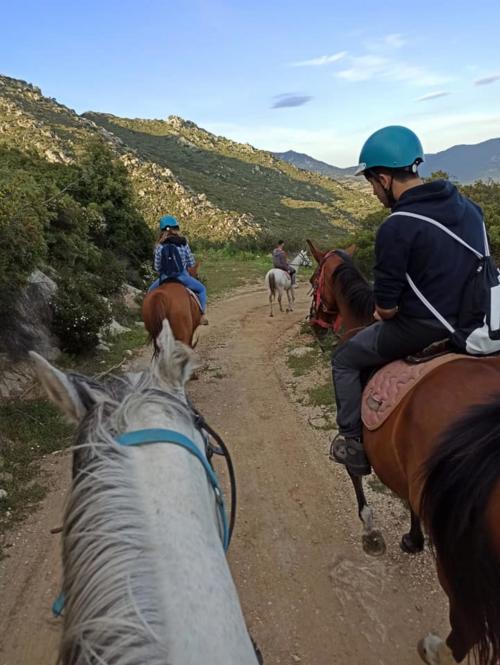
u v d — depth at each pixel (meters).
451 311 3.01
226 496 5.85
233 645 1.45
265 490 5.94
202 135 170.38
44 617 4.12
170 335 2.36
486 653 2.24
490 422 2.28
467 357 3.00
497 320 2.91
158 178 73.12
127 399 2.05
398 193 3.18
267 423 7.77
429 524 2.38
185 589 1.49
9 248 8.24
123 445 1.86
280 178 146.50
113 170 19.89
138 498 1.68
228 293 22.09
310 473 6.25
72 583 1.55
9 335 8.84
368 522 4.61
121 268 16.30
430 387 2.92
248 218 69.19
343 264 5.22
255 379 9.80
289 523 5.30
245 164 151.62
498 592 2.12
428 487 2.36
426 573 4.48
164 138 160.50
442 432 2.44
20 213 8.26
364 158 3.20
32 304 9.73
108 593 1.45
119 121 168.62
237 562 4.77
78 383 2.15
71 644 1.43
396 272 3.03
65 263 13.54
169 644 1.36
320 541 5.00
